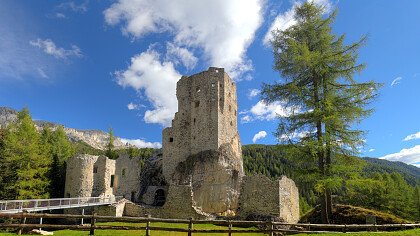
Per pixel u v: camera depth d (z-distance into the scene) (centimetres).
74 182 4109
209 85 4691
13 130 4088
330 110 1986
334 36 2186
